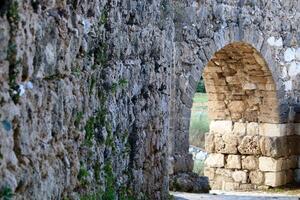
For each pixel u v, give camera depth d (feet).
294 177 66.95
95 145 24.50
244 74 63.52
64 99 20.27
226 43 57.82
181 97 53.42
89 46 23.71
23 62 16.70
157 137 34.24
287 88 65.82
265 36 62.44
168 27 36.06
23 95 16.67
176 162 52.26
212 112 66.23
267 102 64.23
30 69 17.13
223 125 65.98
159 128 34.58
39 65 18.02
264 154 64.75
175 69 52.75
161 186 35.29
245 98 64.75
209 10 55.93
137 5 30.58
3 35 15.38
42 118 18.26
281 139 64.90
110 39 26.78
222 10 57.21
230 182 65.92
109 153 26.48
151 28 33.01
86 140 23.21
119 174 28.25
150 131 33.04
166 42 35.65
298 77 67.10
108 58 26.81
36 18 17.63
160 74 34.55
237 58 62.44
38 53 17.92
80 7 22.22
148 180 32.86
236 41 58.90
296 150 66.95
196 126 93.66
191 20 54.19
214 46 56.44
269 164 64.69
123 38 28.76
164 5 35.58
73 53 21.50
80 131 22.33
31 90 17.34
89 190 23.24
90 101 23.90
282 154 65.26
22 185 16.37
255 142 65.00
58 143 19.80
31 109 17.29
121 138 28.63
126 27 29.35
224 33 57.41
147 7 32.19
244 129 65.41
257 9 61.26
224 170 66.13
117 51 27.86
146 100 32.37
